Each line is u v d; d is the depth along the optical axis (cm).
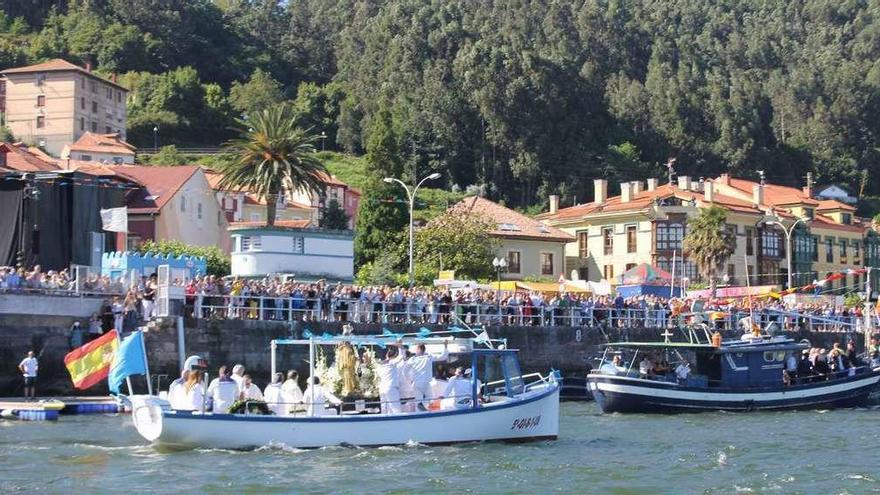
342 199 17512
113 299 6431
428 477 3953
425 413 4581
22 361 6062
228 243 13662
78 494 3594
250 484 3772
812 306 10375
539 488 3828
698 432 5544
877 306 10600
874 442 5166
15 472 3931
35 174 7625
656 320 8869
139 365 4469
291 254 9331
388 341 4678
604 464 4341
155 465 4081
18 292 6116
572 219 15450
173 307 6488
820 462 4516
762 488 3909
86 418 5488
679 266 14512
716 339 6819
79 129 19600
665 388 6544
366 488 3753
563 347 8069
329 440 4456
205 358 6475
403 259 12706
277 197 11825
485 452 4525
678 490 3853
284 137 11631
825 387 6912
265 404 4488
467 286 9700
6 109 19688
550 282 12362
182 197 12575
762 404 6744
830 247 16575
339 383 4606
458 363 4884
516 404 4788
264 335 6694
